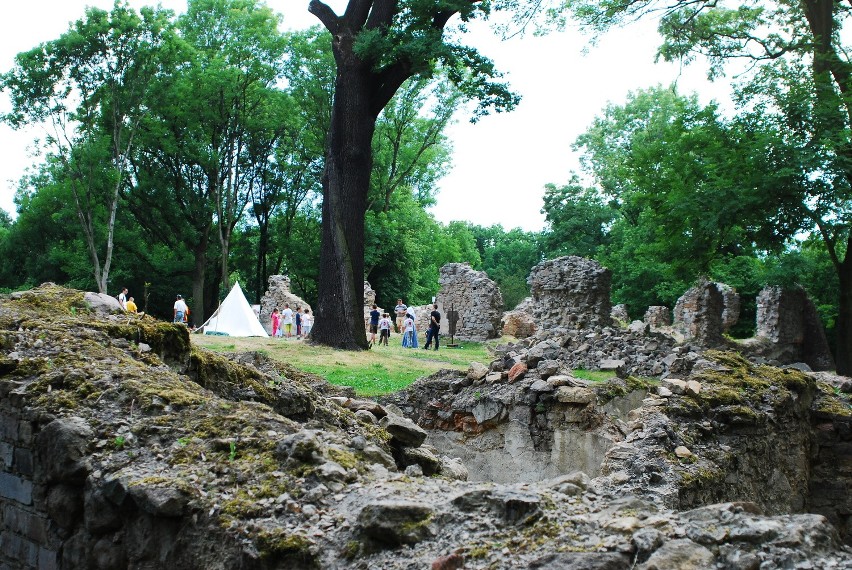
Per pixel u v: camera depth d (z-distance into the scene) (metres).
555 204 63.03
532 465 11.12
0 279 51.81
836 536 3.68
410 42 24.08
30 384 5.80
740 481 8.67
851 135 24.75
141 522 4.72
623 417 11.59
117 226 47.56
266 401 7.23
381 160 54.69
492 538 3.86
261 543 4.13
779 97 27.16
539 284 31.70
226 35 49.59
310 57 49.00
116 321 7.05
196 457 4.95
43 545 5.46
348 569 3.91
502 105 25.14
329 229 25.94
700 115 28.08
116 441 5.18
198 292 49.94
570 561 3.49
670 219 28.20
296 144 53.03
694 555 3.47
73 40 36.75
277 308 45.69
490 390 11.69
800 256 37.97
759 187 25.34
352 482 4.63
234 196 52.50
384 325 35.12
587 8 26.56
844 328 27.97
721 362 10.48
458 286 41.66
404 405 12.23
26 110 37.72
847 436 10.62
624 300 56.06
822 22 28.11
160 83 44.00
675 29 30.02
